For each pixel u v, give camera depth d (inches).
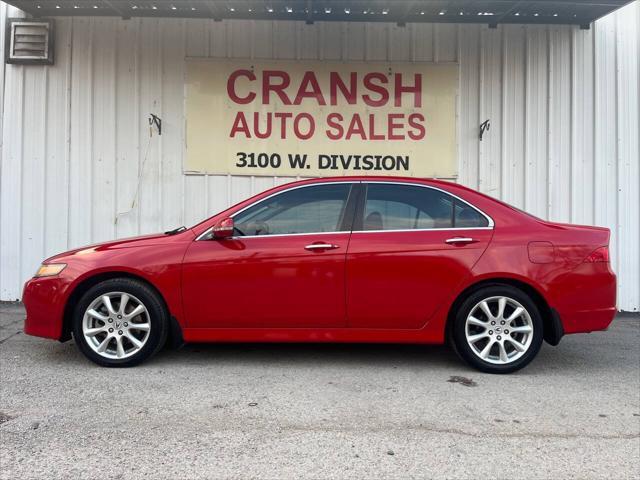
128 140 297.7
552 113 302.5
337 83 299.6
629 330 254.4
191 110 298.0
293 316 177.2
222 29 298.0
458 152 302.4
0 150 295.0
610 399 158.2
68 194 297.0
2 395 155.7
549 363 195.3
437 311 176.4
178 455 120.9
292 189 185.6
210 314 177.8
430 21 298.0
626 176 302.7
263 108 299.3
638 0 302.2
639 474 114.9
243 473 113.5
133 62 297.0
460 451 124.4
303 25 299.4
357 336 178.4
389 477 112.6
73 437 129.2
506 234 178.2
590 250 177.8
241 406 149.4
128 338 179.5
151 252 178.5
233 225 179.5
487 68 302.0
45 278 181.9
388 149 301.7
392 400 155.2
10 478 110.0
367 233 179.0
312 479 111.5
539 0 267.0
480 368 178.4
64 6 284.7
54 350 202.7
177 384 166.4
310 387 165.3
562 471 115.8
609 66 303.1
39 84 295.9
